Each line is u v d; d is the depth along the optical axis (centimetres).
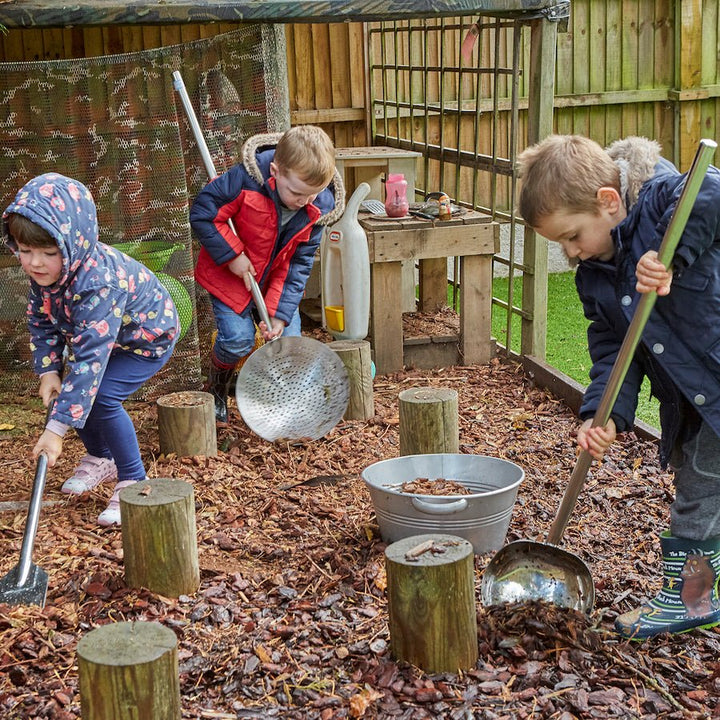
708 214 236
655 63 785
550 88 507
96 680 209
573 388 482
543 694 245
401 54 707
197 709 240
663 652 271
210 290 441
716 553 275
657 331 257
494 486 343
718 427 253
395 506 317
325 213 436
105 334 321
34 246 308
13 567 305
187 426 406
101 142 459
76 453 423
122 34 612
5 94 447
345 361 458
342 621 281
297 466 408
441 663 252
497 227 533
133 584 294
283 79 495
